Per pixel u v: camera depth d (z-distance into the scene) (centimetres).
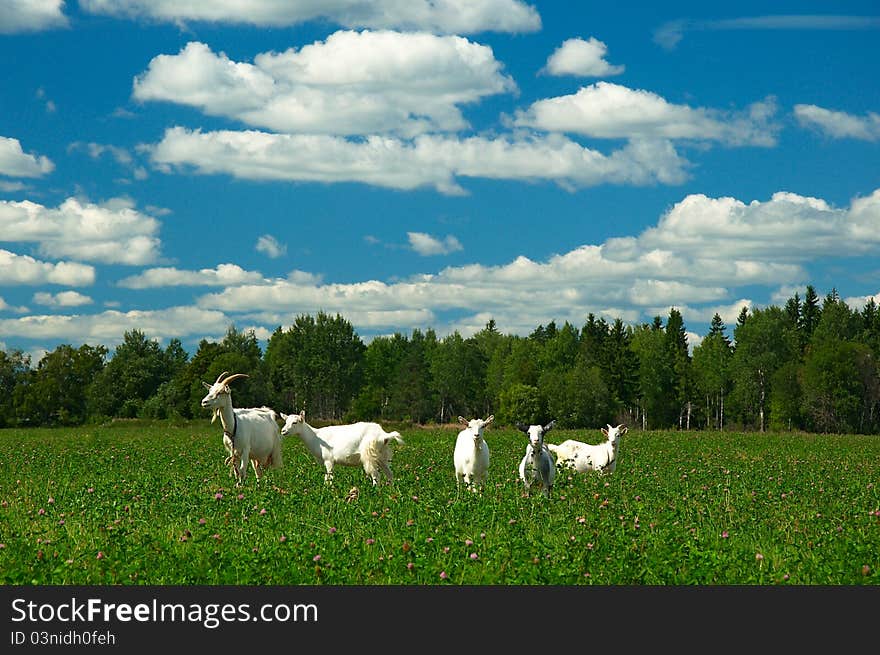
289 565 1286
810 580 1271
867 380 11412
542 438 2102
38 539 1438
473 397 14938
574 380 11756
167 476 2545
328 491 1998
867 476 2839
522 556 1314
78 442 4800
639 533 1463
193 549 1388
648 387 13250
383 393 15888
